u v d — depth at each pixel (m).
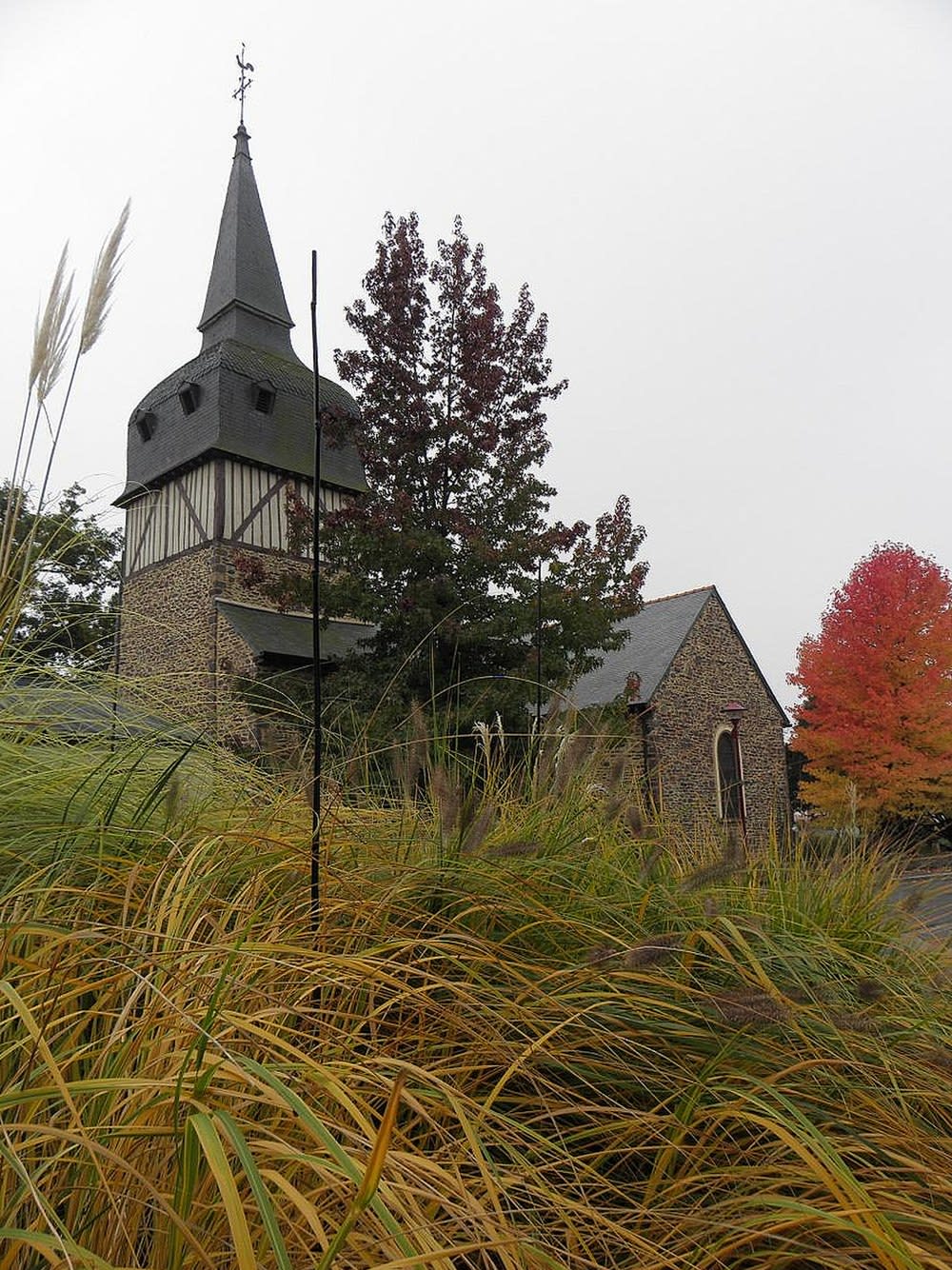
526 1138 1.32
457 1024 1.32
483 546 10.43
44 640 2.68
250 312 25.42
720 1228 1.07
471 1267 0.99
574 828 2.53
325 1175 0.79
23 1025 1.13
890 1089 1.51
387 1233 0.80
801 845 3.10
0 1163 0.90
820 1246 1.14
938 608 16.89
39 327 2.59
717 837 2.92
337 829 2.08
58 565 2.71
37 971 1.10
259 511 20.22
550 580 10.77
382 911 1.66
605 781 2.62
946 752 16.11
